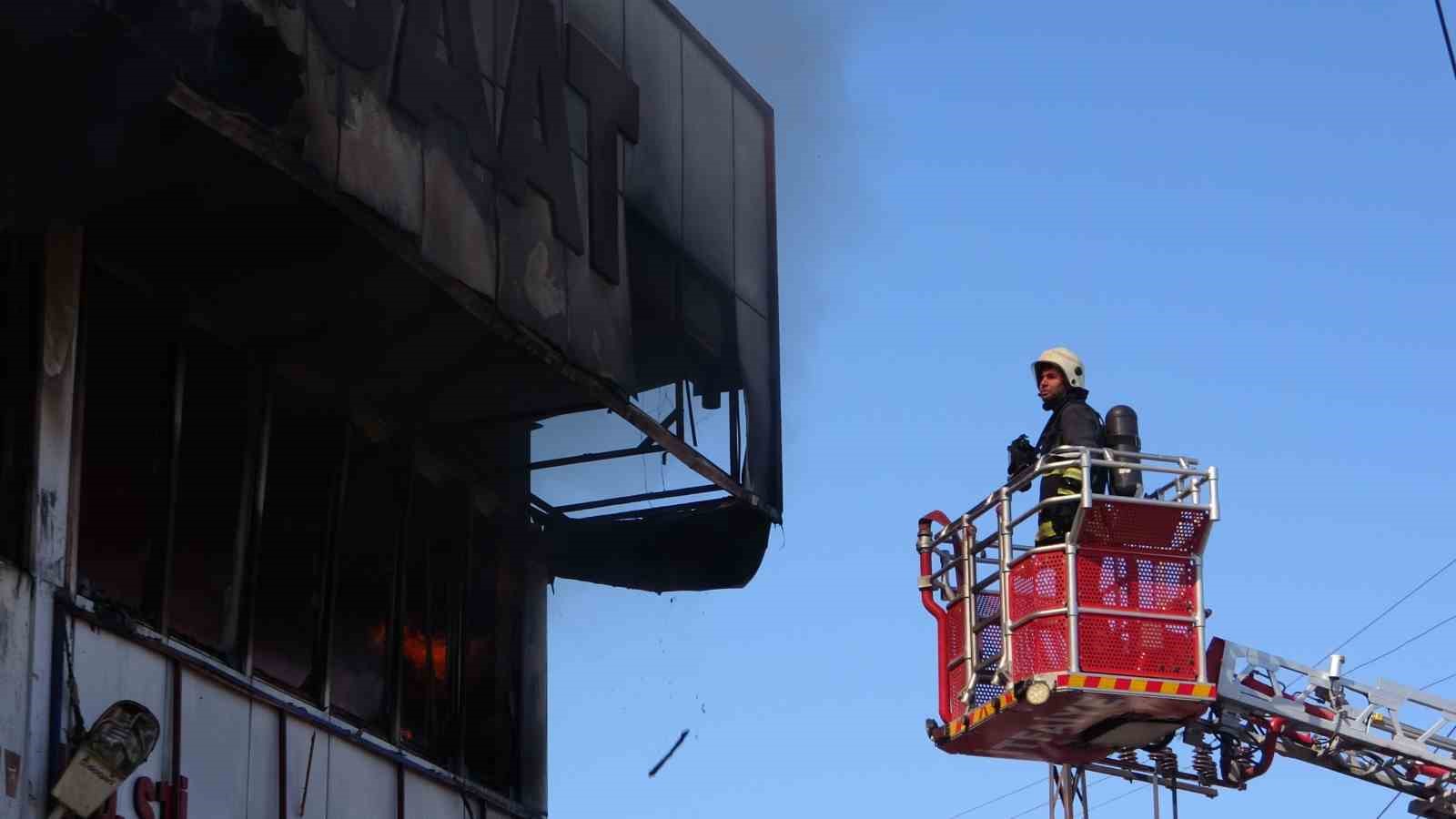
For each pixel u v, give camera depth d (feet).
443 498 67.87
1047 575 52.95
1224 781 58.39
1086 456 52.44
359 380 60.85
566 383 63.26
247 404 55.21
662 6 68.03
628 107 64.08
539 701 73.05
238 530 54.24
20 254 46.24
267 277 52.70
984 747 56.49
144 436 50.39
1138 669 52.21
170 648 49.65
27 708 43.75
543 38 59.11
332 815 57.47
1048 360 55.01
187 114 42.91
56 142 43.19
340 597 60.08
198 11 42.57
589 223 60.18
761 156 75.05
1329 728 59.67
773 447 72.02
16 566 44.32
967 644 55.93
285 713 55.01
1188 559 53.11
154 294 51.39
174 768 49.19
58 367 46.62
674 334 66.54
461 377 61.98
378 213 48.21
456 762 66.69
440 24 52.90
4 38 40.47
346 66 47.67
